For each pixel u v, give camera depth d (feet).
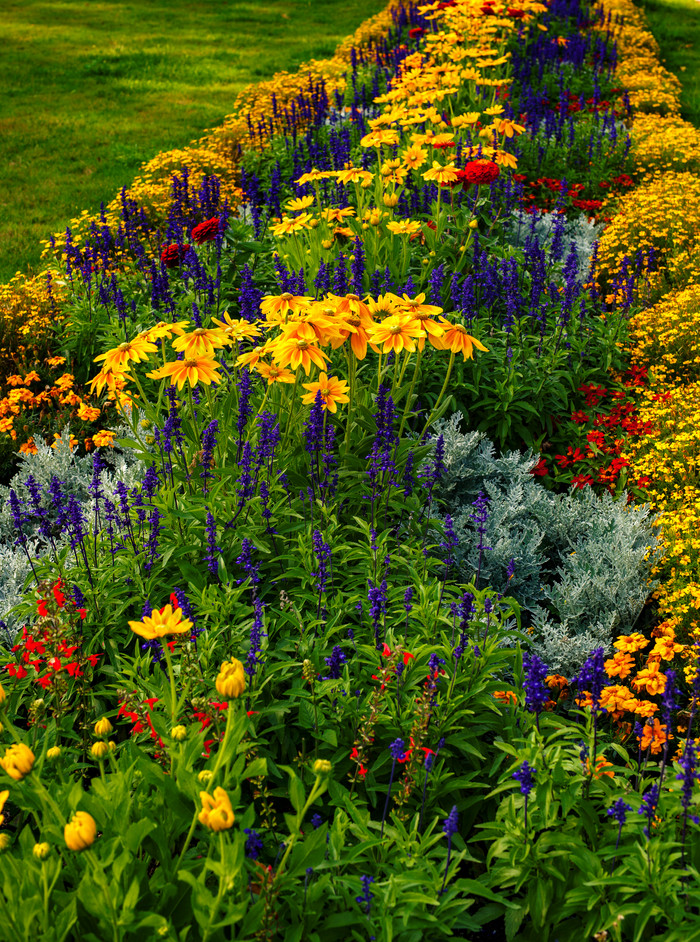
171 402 12.73
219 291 20.70
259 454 12.39
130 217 24.99
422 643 10.96
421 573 12.26
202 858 7.79
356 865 8.41
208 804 6.38
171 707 8.61
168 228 23.67
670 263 25.16
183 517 11.83
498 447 18.39
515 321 19.11
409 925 7.61
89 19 78.18
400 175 21.58
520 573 14.53
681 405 18.15
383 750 9.91
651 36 58.29
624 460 16.83
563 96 38.04
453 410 17.78
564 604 13.96
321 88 37.63
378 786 9.42
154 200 28.81
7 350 21.56
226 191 30.04
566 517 15.58
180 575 12.09
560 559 15.84
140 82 55.88
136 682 10.02
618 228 26.09
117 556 12.13
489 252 22.27
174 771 7.86
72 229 28.81
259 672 9.53
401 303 13.14
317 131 33.99
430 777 9.18
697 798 8.17
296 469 13.71
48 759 7.47
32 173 38.47
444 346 12.93
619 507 15.74
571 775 9.48
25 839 7.47
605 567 14.40
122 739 10.55
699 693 8.71
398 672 9.70
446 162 24.64
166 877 7.51
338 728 9.72
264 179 31.04
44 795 6.99
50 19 77.61
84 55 62.95
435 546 12.85
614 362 20.24
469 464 17.21
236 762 7.75
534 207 26.53
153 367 17.92
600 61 45.24
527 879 8.59
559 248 22.79
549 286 21.35
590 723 9.17
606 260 25.57
